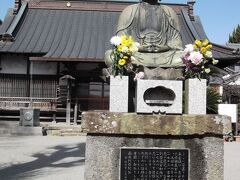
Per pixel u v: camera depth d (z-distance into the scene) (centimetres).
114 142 687
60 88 2747
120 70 717
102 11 3384
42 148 1623
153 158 686
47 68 2842
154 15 893
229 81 3391
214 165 686
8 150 1545
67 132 2228
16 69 2856
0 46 2811
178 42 886
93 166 685
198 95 706
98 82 2827
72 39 3016
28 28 3142
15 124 2380
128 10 913
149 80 691
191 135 688
